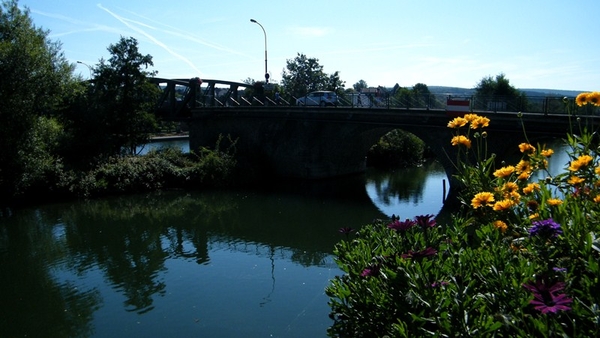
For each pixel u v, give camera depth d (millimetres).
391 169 38281
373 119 27719
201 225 20875
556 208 4824
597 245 4195
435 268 5008
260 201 25703
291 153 33344
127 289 13352
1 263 16000
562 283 3547
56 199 25641
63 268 15367
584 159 5105
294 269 14602
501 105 21953
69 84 28469
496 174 6027
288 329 10227
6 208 23844
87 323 11227
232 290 12914
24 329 11117
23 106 25188
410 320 4672
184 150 51438
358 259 6484
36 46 25844
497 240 5172
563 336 3395
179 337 10297
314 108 30516
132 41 33188
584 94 5562
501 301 4230
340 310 6387
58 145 28703
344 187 29906
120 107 32781
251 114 34812
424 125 25172
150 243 18125
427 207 22969
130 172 28203
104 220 21734
